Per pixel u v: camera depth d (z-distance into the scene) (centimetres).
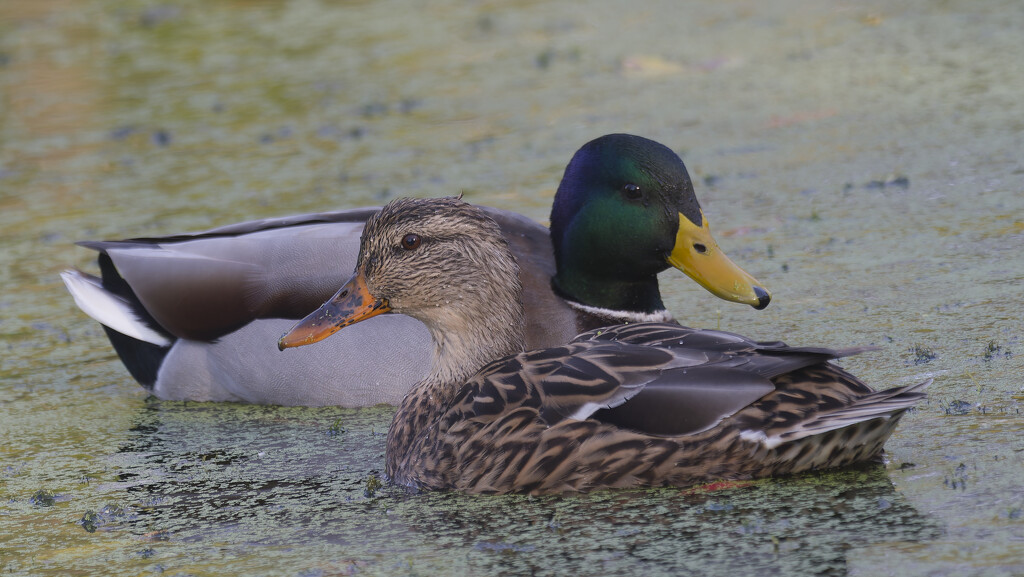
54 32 2858
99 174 1961
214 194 1812
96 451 1098
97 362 1355
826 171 1708
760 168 1755
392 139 2031
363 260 1019
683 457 855
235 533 886
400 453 973
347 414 1166
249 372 1215
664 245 1138
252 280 1225
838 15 2620
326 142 2044
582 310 1184
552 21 2781
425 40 2662
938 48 2272
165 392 1263
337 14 2927
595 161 1157
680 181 1134
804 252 1427
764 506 839
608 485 873
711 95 2141
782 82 2172
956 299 1236
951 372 1065
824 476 877
